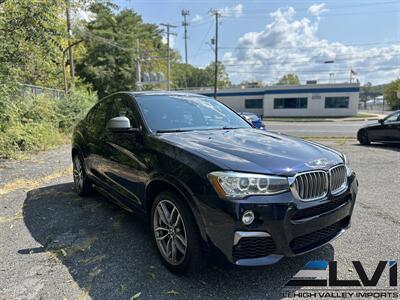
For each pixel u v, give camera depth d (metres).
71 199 4.97
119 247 3.32
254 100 40.94
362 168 7.23
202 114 3.98
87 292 2.55
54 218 4.16
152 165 2.96
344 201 2.88
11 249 3.29
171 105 3.89
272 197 2.38
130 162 3.37
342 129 19.98
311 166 2.61
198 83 88.19
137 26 42.91
